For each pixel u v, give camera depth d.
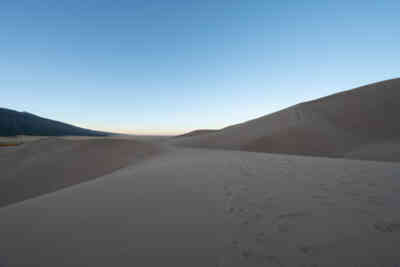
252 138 16.53
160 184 3.69
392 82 18.83
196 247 1.73
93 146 12.66
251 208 2.52
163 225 2.12
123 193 3.22
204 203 2.72
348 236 1.82
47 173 9.31
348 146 12.70
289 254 1.61
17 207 2.75
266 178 4.00
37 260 1.62
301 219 2.19
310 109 19.48
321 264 1.50
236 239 1.84
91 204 2.77
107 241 1.85
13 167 10.65
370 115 15.68
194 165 5.76
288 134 15.22
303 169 4.86
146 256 1.63
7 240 1.90
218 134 22.44
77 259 1.62
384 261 1.50
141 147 13.40
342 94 20.44
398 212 2.29
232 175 4.32
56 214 2.46
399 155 9.58
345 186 3.34
